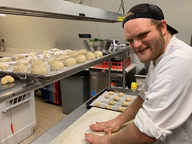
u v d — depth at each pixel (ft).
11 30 13.67
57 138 3.13
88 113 4.09
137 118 2.26
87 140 2.96
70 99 9.16
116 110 4.18
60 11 2.78
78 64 3.42
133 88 6.48
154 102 2.12
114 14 5.01
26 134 7.36
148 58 2.18
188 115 2.06
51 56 4.45
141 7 2.08
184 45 2.25
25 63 3.38
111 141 2.59
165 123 2.12
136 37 2.07
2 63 3.44
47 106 10.69
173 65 2.06
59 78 2.72
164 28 2.19
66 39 11.28
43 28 12.04
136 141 2.27
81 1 10.18
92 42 5.29
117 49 5.35
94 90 8.83
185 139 2.31
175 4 7.97
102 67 8.42
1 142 6.34
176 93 2.01
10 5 1.95
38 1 2.33
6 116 6.39
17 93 2.02
